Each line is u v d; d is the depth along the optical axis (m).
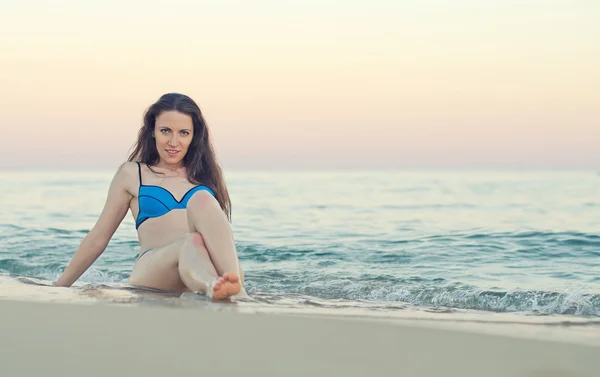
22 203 11.51
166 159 4.20
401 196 14.75
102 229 4.17
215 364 1.75
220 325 2.14
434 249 6.10
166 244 3.84
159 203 4.09
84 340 1.95
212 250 3.49
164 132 4.17
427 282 4.49
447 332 2.11
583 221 8.77
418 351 1.90
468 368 1.75
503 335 2.11
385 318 2.54
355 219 9.30
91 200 12.33
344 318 2.38
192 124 4.23
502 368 1.76
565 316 3.33
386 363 1.79
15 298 2.88
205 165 4.36
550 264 5.27
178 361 1.77
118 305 2.52
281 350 1.88
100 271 5.11
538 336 2.15
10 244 6.38
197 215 3.54
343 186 19.27
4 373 1.67
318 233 7.51
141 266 3.78
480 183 21.56
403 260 5.52
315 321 2.23
